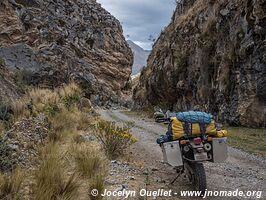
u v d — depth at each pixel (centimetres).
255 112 2023
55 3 7069
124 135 924
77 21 7712
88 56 7869
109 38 8819
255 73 2028
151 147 1181
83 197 538
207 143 608
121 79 9025
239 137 1575
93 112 2536
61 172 561
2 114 905
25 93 1559
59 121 1227
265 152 1147
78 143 938
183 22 3575
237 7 2317
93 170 667
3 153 636
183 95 3288
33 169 639
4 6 4628
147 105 4503
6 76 1575
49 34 5422
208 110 2588
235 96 2192
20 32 4647
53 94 1780
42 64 3042
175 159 612
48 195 480
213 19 2711
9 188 495
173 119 632
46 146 776
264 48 1958
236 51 2217
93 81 6869
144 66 5666
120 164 825
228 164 922
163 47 4116
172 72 3419
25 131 894
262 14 1964
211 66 2623
